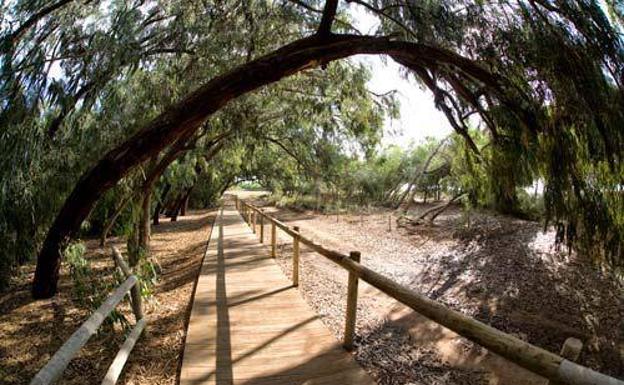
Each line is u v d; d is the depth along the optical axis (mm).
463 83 6406
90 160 6406
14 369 3857
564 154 5590
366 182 23328
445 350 4535
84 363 3684
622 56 4836
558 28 4984
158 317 4840
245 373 3121
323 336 3879
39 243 6328
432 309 2266
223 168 16469
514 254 10180
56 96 4984
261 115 9703
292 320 4309
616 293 7195
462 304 7141
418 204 24344
